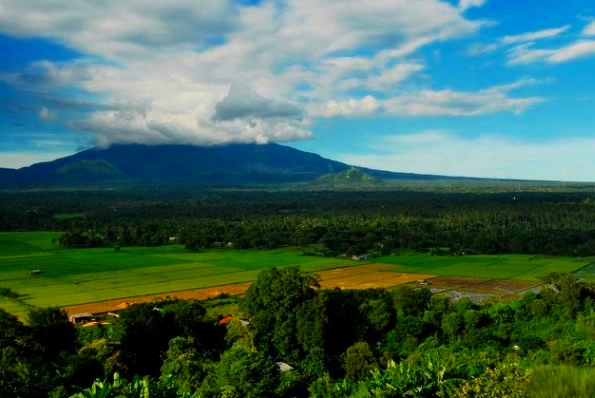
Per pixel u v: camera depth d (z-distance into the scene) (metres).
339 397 41.00
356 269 135.38
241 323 65.69
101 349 52.84
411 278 120.94
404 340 65.75
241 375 42.69
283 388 45.47
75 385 41.81
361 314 67.81
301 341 60.81
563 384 22.06
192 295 101.38
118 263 144.00
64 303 93.50
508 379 24.59
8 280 116.81
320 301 62.28
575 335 63.97
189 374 47.22
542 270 129.50
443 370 28.97
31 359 47.97
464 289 107.06
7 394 38.78
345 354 60.34
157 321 61.59
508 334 65.88
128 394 28.05
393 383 29.00
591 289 74.44
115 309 88.75
